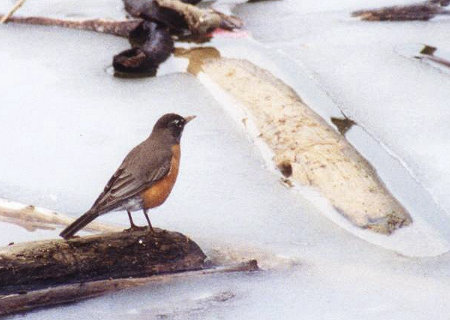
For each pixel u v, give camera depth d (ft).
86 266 29.32
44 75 50.31
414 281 30.71
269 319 27.84
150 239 30.73
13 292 28.27
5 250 28.76
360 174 37.22
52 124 44.50
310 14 59.88
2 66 51.42
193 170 39.86
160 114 45.21
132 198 31.14
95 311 28.37
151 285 30.01
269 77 47.14
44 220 34.73
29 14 58.65
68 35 56.49
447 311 28.17
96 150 41.81
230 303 29.01
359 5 60.90
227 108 45.47
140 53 50.21
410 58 51.70
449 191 36.88
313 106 44.88
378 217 34.78
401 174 38.19
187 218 35.88
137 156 31.89
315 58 51.67
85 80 49.62
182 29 55.47
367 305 28.71
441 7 58.49
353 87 47.73
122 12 59.26
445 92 46.88
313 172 37.91
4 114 45.60
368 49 53.21
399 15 58.39
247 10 60.85
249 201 37.27
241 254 32.78
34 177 39.27
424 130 42.52
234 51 52.08
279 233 34.68
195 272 30.78
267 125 42.29
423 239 33.73
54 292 28.71
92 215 29.94
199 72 49.80
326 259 32.53
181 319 27.96
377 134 42.16
